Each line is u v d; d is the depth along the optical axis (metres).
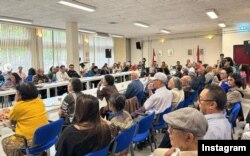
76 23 9.27
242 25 11.98
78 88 3.35
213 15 8.19
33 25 9.93
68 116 3.11
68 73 8.76
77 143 1.72
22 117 2.68
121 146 2.36
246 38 12.10
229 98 3.85
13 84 6.86
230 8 7.41
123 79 10.45
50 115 3.74
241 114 4.16
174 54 15.23
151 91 5.12
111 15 8.02
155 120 3.67
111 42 15.88
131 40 16.66
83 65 11.39
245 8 7.43
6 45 9.79
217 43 13.77
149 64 16.05
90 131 1.78
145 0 6.12
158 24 10.58
